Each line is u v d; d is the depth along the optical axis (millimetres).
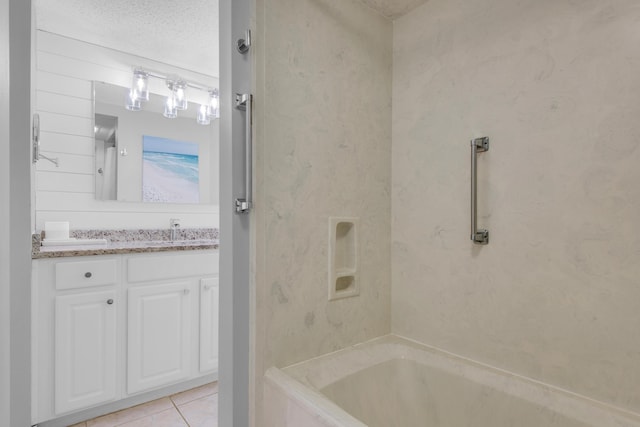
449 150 1384
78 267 1632
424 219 1470
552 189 1099
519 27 1181
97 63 2250
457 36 1363
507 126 1207
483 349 1271
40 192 2039
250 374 1166
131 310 1779
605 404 990
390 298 1589
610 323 986
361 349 1404
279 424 1086
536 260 1134
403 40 1563
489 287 1254
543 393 1073
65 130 2125
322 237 1338
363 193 1480
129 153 2355
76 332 1625
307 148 1294
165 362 1883
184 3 1889
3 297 830
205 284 2029
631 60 951
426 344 1454
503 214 1215
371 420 1254
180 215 2564
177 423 1663
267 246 1188
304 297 1280
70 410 1601
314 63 1317
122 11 1948
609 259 987
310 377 1177
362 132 1479
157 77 2465
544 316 1115
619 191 970
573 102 1055
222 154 1183
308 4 1306
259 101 1171
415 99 1510
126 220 2346
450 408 1253
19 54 860
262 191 1176
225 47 1165
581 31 1041
